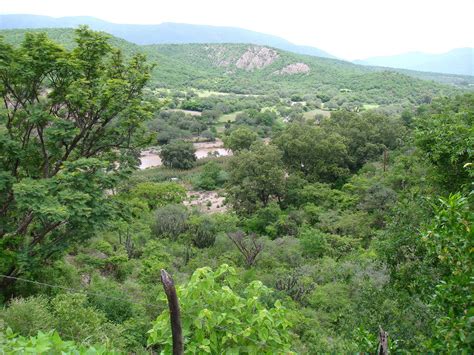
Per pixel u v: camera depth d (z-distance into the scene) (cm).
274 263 2569
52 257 1509
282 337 464
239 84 17888
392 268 980
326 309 1806
